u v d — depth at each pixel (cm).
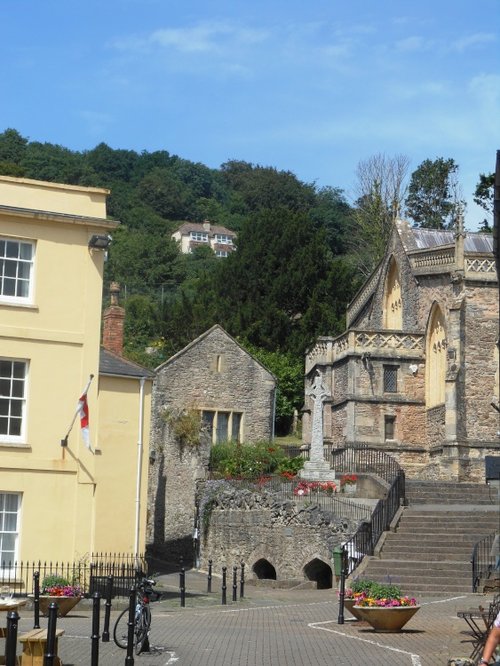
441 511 3791
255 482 4575
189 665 1872
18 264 3195
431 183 9762
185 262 11231
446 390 5197
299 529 4019
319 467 4547
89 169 14275
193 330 7575
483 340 5275
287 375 7012
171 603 3108
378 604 2330
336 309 7625
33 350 3172
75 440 3189
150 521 5122
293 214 7850
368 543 3506
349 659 1934
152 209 14325
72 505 3161
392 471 4778
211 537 4466
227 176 16050
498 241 2420
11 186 3198
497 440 5200
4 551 3095
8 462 3097
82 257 3266
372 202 9588
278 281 7531
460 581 3253
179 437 5056
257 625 2475
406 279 5800
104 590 3133
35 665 1745
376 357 5512
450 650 2023
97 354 3250
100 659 1934
